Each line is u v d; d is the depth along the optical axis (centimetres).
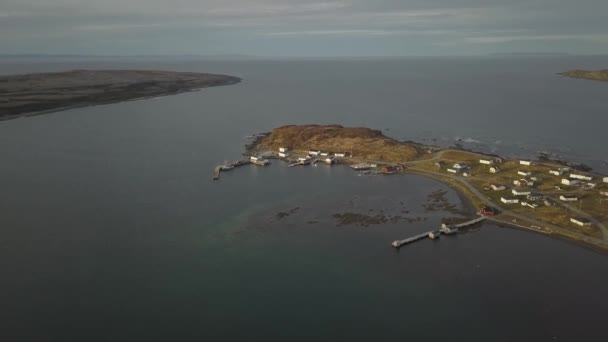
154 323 8612
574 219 12588
